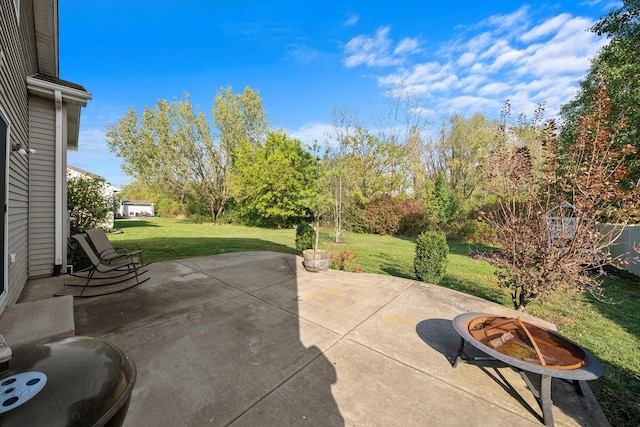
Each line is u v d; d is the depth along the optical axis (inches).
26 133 170.4
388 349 103.7
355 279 195.9
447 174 941.2
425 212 626.2
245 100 910.4
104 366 39.2
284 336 110.5
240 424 66.7
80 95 193.2
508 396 81.2
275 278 192.4
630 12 261.1
